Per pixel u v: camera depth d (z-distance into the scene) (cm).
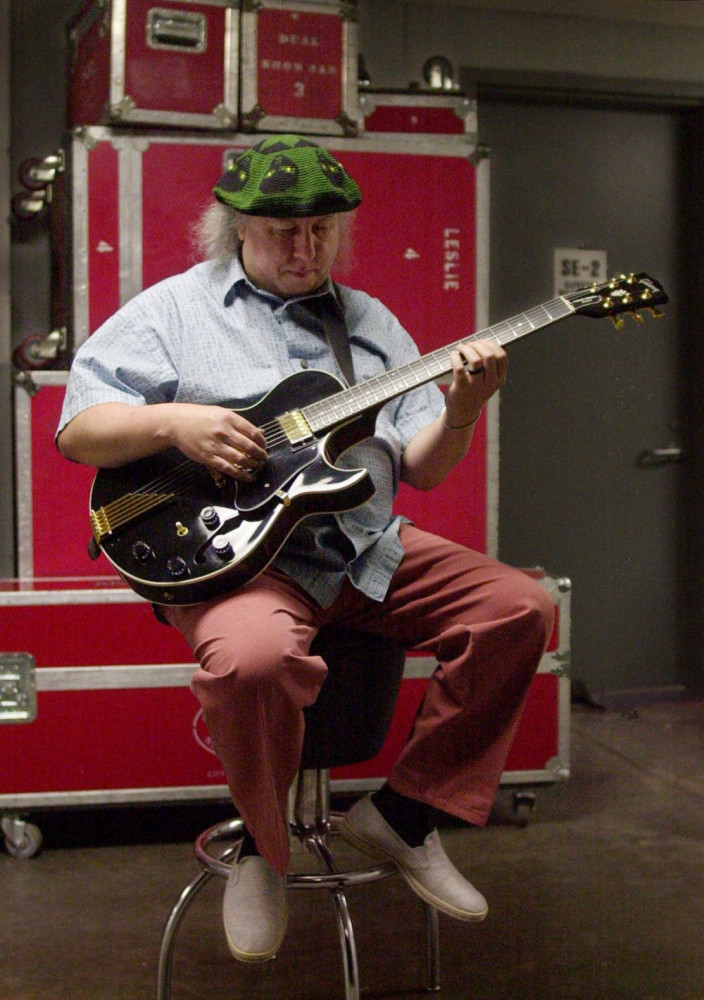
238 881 151
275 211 157
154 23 253
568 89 351
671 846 243
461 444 168
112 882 226
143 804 244
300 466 152
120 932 200
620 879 224
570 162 360
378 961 188
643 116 366
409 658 254
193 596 149
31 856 240
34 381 257
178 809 275
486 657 153
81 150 257
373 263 271
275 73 262
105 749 242
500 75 345
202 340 165
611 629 375
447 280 275
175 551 150
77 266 260
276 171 158
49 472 259
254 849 154
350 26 266
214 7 257
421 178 272
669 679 382
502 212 355
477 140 275
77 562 262
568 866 232
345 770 252
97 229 260
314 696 142
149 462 159
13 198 302
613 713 354
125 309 169
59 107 307
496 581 158
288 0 262
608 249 365
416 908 212
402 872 160
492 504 279
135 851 245
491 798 156
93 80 269
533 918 205
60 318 291
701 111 365
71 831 258
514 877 226
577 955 189
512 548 364
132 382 164
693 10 343
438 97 274
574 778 291
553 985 178
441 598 160
